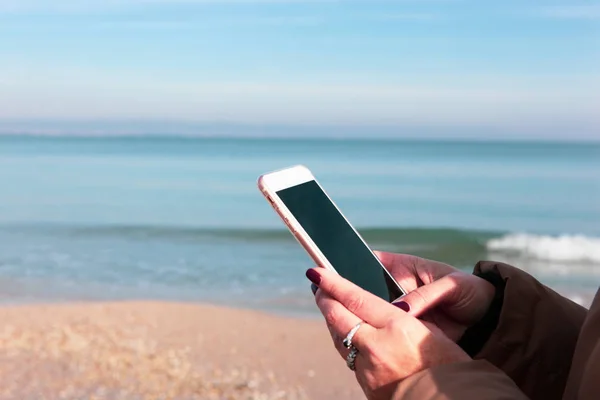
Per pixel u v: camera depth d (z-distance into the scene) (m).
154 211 22.42
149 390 6.09
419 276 1.68
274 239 16.91
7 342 7.45
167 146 78.00
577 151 62.69
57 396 5.86
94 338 7.71
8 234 17.59
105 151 64.38
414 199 24.83
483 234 16.97
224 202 24.45
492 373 1.08
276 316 9.11
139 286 11.61
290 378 6.56
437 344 1.13
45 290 11.10
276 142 102.56
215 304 10.22
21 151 63.00
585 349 1.14
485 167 38.66
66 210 22.61
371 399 1.16
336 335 1.20
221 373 6.65
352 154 57.56
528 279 1.51
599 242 15.85
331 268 1.45
